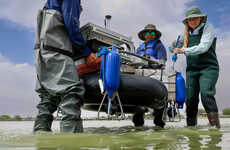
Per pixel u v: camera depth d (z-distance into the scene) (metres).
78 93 2.22
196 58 3.49
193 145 1.28
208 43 3.21
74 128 2.13
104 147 1.17
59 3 2.37
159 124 3.48
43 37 2.23
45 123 2.54
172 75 3.48
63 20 2.34
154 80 3.06
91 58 2.61
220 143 1.37
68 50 2.32
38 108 2.57
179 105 3.44
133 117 4.21
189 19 3.50
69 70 2.26
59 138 1.53
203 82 3.34
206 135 1.88
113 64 2.45
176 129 2.61
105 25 3.58
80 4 2.57
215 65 3.40
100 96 2.67
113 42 3.15
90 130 2.80
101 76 2.62
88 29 2.95
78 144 1.27
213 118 3.23
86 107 3.32
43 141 1.38
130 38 3.38
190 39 3.52
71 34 2.33
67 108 2.15
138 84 2.79
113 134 1.86
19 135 1.77
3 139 1.46
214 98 3.34
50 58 2.20
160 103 3.14
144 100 2.88
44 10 2.36
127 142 1.37
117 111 2.82
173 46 3.97
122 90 2.67
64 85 2.18
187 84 3.68
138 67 3.72
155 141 1.43
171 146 1.23
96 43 3.00
